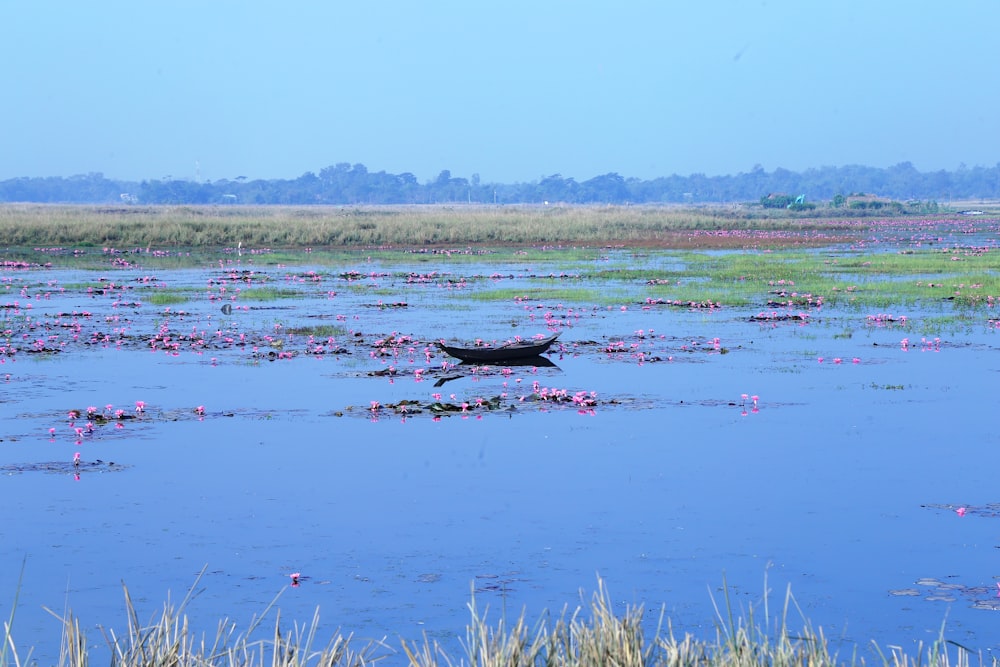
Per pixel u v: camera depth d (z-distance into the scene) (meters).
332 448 17.22
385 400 21.30
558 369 25.16
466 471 15.68
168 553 12.25
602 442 17.55
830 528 13.02
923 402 20.72
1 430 18.56
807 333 31.11
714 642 9.64
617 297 41.47
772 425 18.75
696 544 12.46
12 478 15.37
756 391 22.00
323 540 12.68
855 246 78.31
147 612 10.55
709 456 16.56
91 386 22.95
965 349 27.77
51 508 13.93
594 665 8.02
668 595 10.93
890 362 25.69
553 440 17.75
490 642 8.62
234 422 19.23
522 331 31.78
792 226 108.00
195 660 8.72
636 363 25.92
